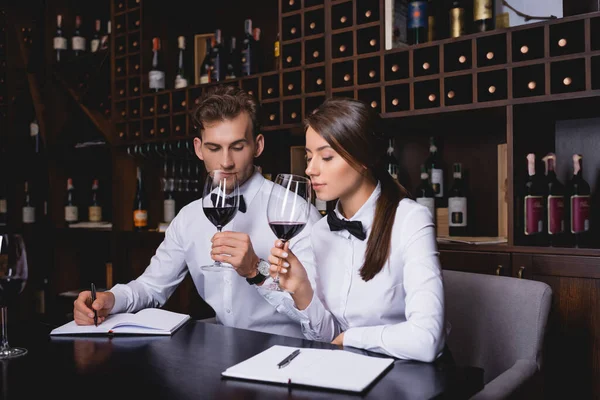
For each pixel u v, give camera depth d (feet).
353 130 3.72
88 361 2.97
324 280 4.27
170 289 5.40
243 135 4.99
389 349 3.23
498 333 4.02
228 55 9.32
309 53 7.77
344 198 4.16
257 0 9.34
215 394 2.43
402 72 7.20
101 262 11.30
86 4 11.66
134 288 4.74
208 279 5.32
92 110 10.04
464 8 7.41
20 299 11.14
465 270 6.50
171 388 2.52
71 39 11.32
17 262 3.30
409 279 3.61
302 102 7.62
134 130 9.81
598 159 6.66
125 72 9.96
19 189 11.59
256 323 5.09
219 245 3.70
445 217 7.29
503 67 6.16
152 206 10.23
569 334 5.79
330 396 2.39
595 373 5.63
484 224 7.41
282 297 3.91
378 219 3.89
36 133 11.64
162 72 9.38
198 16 10.15
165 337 3.47
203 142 5.08
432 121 7.21
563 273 5.82
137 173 10.10
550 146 6.98
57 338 3.48
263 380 2.59
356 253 4.10
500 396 3.15
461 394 2.58
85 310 3.76
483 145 7.43
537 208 6.20
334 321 3.97
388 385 2.53
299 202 3.47
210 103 4.97
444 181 7.72
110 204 11.39
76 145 10.49
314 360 2.84
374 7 7.37
